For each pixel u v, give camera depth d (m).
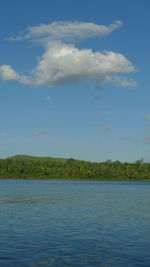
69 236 34.75
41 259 25.80
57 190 126.12
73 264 24.53
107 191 126.06
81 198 88.62
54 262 25.02
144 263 24.91
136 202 78.06
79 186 166.62
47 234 35.69
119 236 34.97
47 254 27.30
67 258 26.14
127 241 32.50
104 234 36.06
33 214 52.56
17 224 42.12
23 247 29.59
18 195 97.19
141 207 65.81
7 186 154.50
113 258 26.25
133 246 30.45
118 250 28.88
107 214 53.59
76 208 62.47
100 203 74.12
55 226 40.97
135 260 25.73
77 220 46.34
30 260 25.50
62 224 42.59
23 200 79.50
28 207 63.22
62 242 31.78
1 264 24.36
